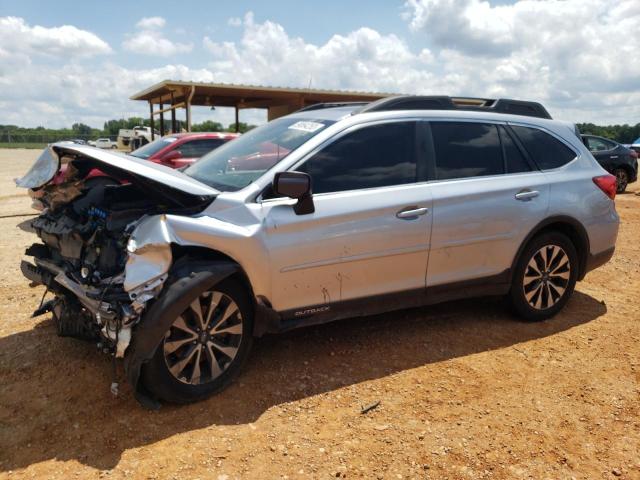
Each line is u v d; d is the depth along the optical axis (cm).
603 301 538
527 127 478
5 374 367
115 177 405
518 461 291
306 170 371
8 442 295
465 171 433
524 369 392
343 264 377
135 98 2441
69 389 348
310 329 450
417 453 295
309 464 283
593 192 488
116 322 302
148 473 273
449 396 353
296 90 2053
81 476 270
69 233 349
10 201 1322
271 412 329
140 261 299
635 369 394
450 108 447
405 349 418
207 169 418
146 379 314
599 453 299
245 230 340
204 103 2383
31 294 530
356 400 346
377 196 386
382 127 406
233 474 274
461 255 426
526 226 449
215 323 338
